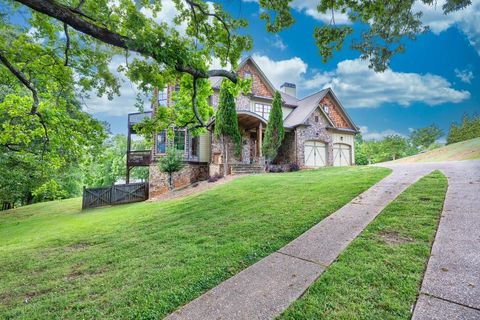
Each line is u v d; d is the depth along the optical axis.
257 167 14.47
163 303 2.56
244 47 6.21
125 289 2.94
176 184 14.82
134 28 4.25
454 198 4.74
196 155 16.34
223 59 6.45
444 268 2.56
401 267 2.68
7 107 7.02
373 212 4.59
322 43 5.71
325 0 5.07
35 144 9.90
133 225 6.70
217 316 2.26
